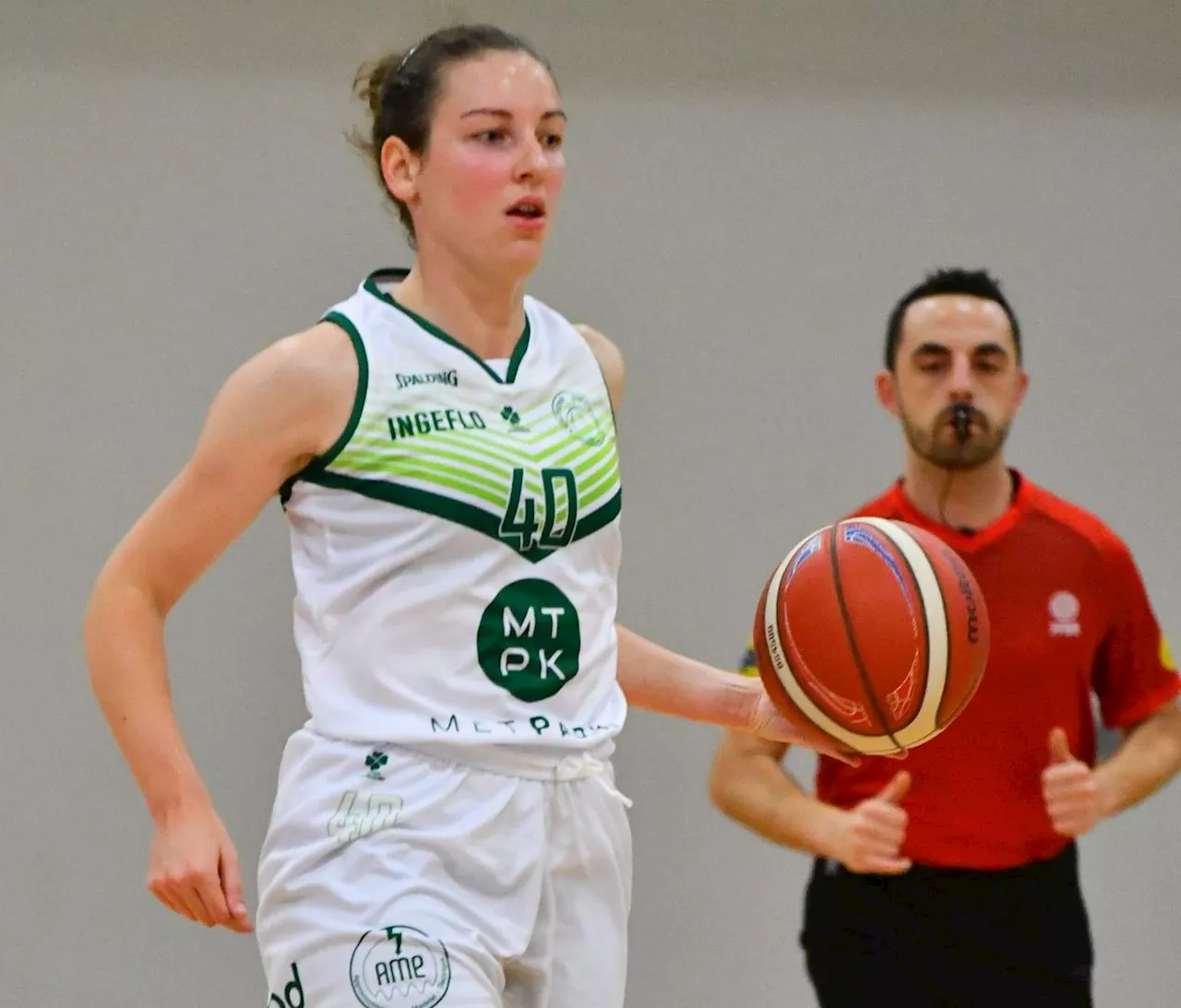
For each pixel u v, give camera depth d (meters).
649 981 13.40
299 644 7.18
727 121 14.02
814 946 10.36
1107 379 14.30
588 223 13.87
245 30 13.51
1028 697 10.01
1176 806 13.75
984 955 9.97
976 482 10.42
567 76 13.88
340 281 13.53
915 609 7.57
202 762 13.15
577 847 7.08
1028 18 14.30
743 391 13.92
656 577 13.75
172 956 13.14
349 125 13.54
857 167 14.14
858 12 14.15
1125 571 10.39
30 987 13.01
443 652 6.85
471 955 6.56
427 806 6.69
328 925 6.62
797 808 9.95
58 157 13.38
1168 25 14.43
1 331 13.28
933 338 10.42
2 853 13.06
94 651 6.68
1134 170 14.38
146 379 13.36
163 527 6.79
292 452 6.88
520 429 7.12
